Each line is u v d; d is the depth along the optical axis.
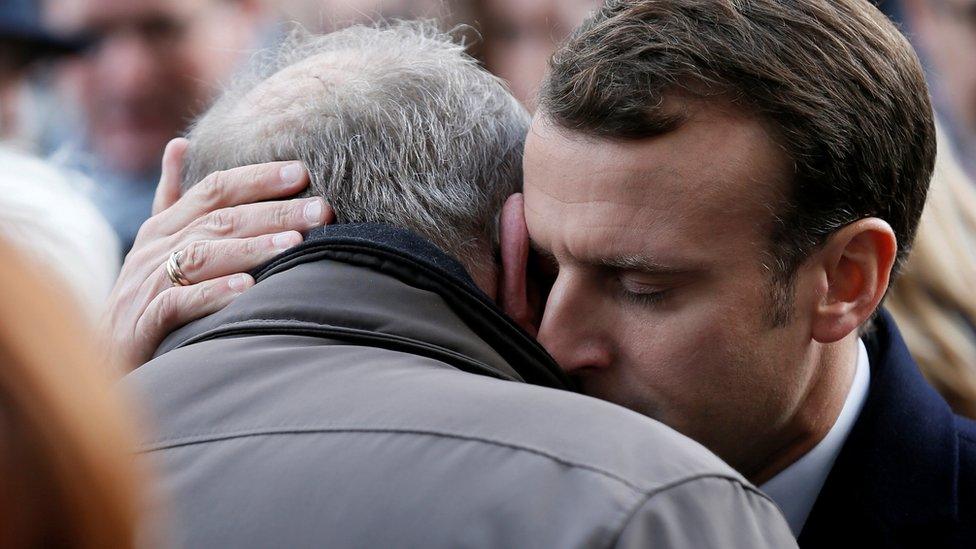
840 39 3.90
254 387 3.30
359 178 3.97
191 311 3.95
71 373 1.84
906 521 4.42
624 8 3.90
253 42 9.45
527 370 3.74
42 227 5.63
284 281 3.66
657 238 3.78
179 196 4.56
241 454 3.10
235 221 4.05
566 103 3.82
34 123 9.27
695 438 4.11
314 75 4.28
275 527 2.92
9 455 1.80
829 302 4.11
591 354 3.99
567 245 3.88
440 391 3.14
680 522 2.81
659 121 3.71
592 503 2.77
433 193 3.97
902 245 4.33
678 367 3.96
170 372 3.42
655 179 3.74
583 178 3.82
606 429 2.98
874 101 3.95
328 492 2.94
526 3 8.78
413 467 2.92
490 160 4.12
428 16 8.72
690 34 3.74
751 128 3.77
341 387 3.23
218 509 3.00
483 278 4.07
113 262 6.37
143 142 9.49
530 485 2.83
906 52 4.11
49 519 1.83
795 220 3.89
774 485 4.52
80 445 1.83
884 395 4.56
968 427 4.74
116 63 9.26
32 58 9.22
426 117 4.06
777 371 4.08
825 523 4.52
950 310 6.63
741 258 3.86
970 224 6.80
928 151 4.25
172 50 9.32
